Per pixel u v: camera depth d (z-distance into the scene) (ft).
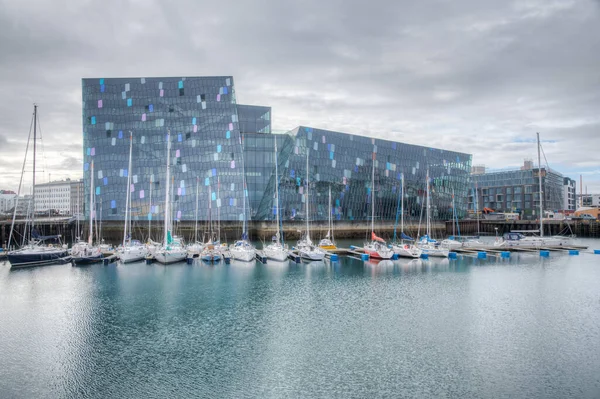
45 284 178.29
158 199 379.55
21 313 135.03
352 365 95.86
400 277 195.62
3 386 86.89
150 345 107.55
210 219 347.56
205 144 385.91
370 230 429.79
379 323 124.06
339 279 190.19
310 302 147.95
